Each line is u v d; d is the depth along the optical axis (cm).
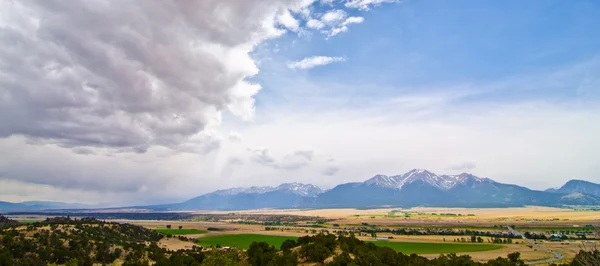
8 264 12138
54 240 15588
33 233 16125
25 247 14075
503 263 14925
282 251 15438
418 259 14625
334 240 15700
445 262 14675
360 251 14075
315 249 13875
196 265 13000
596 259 6312
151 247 18938
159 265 14175
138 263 14638
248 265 12488
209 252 15888
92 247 16100
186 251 19675
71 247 15375
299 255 14275
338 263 12262
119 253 16438
